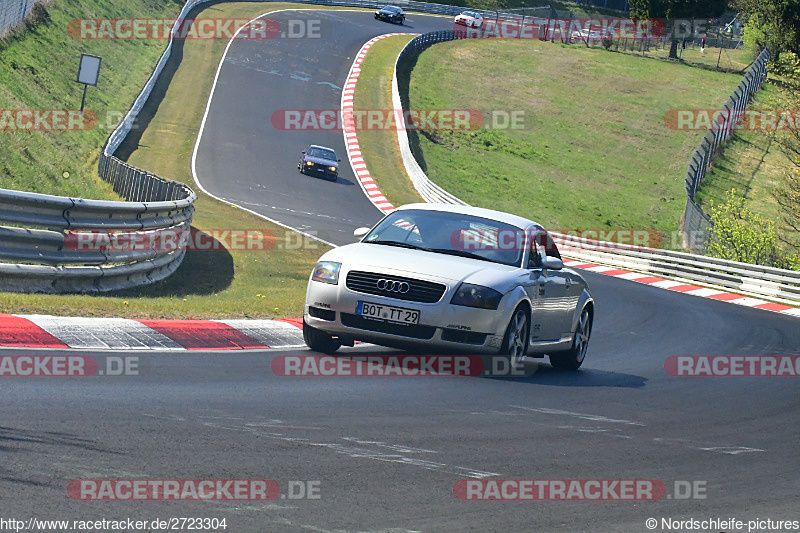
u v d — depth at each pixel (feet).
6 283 95.09
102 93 388.98
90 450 42.91
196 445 45.75
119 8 517.14
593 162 465.88
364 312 74.84
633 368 101.09
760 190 419.54
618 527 40.29
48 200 100.32
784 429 69.46
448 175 410.31
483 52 641.40
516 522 39.40
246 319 94.94
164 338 77.51
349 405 59.41
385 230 84.23
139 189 215.31
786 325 171.94
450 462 48.11
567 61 635.66
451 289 74.08
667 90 589.32
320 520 37.17
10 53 332.19
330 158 363.56
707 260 246.27
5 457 40.40
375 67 558.97
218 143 382.22
